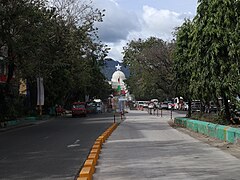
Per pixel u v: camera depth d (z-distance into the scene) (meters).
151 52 64.50
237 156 15.47
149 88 70.44
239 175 11.60
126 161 14.38
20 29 31.58
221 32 23.36
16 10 30.47
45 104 61.97
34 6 32.31
